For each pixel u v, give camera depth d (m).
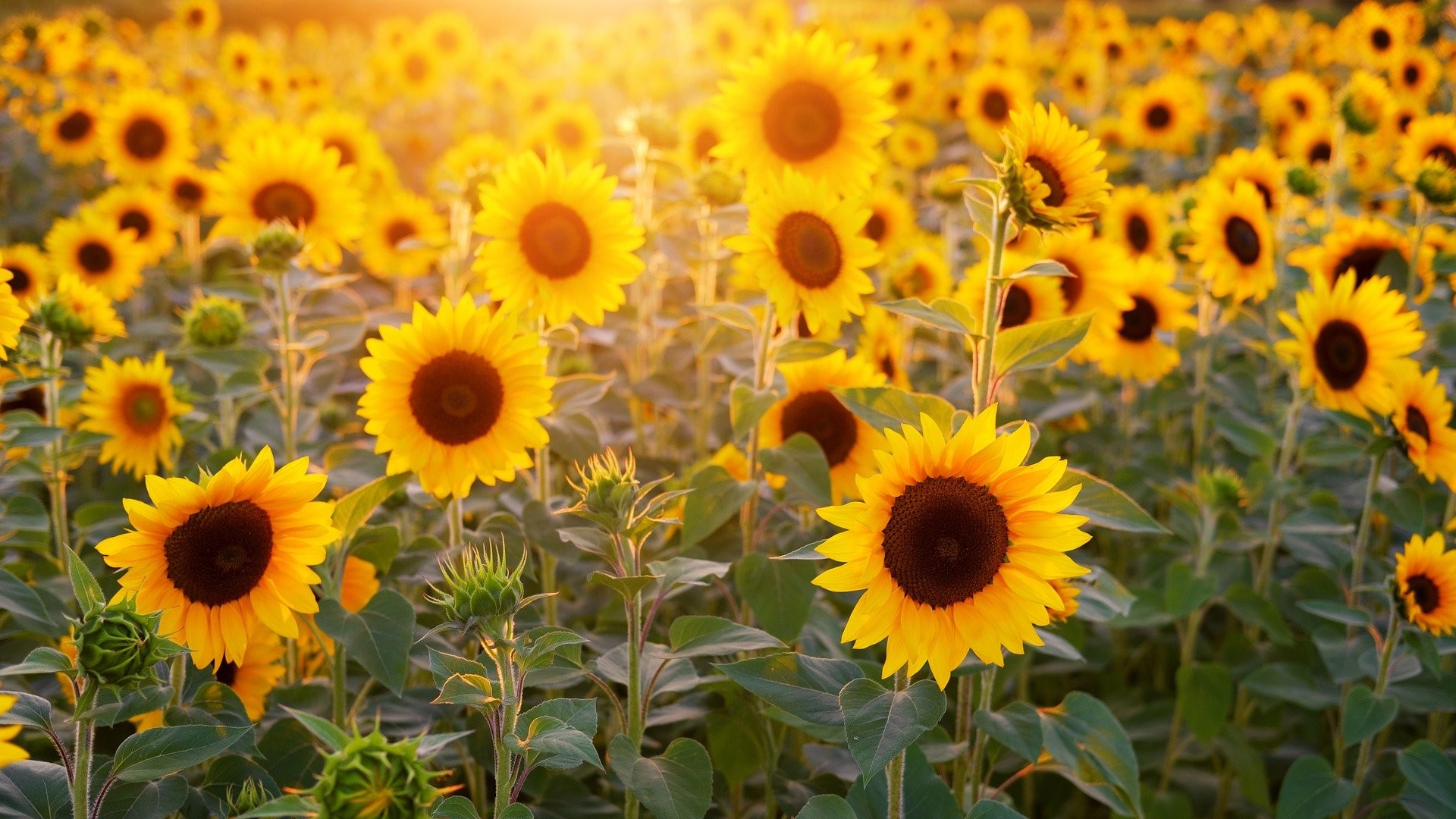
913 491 2.38
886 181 8.62
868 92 4.15
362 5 27.94
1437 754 3.54
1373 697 3.66
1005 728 3.02
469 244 5.52
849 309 3.59
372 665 2.88
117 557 2.50
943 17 16.11
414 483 3.73
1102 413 6.12
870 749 2.31
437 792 1.89
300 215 5.18
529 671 2.76
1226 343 6.02
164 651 2.20
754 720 3.40
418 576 3.36
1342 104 6.59
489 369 3.14
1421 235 5.43
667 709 3.44
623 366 6.08
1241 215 5.14
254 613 2.64
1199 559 4.46
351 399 5.87
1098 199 2.84
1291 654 4.70
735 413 3.48
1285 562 5.35
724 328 4.43
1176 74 10.70
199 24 14.00
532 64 15.24
